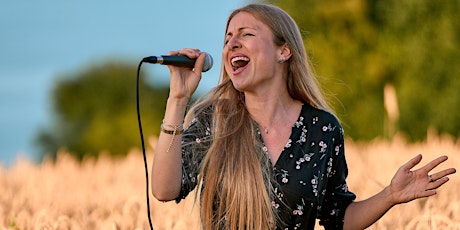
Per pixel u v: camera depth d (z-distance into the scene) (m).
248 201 5.43
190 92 5.34
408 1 29.22
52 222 7.02
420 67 29.27
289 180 5.50
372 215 5.84
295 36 5.70
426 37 29.38
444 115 28.84
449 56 29.09
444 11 29.27
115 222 7.15
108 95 49.97
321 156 5.59
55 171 13.61
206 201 5.50
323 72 29.38
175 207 7.93
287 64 5.72
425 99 29.12
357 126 29.41
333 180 5.82
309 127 5.64
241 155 5.48
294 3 29.72
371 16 29.80
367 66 29.39
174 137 5.34
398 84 29.50
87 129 47.16
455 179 11.10
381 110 29.25
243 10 5.64
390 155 13.73
